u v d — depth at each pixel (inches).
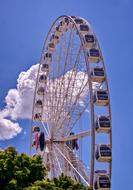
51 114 2554.1
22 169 1699.1
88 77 2207.2
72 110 2367.1
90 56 2247.8
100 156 2114.9
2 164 1670.8
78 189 1713.8
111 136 2161.7
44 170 1787.6
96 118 2165.4
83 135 2220.7
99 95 2194.9
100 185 2073.1
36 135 2625.5
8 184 1614.2
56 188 1637.6
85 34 2326.5
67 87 2397.9
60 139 2423.7
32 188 1578.5
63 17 2596.0
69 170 2278.5
